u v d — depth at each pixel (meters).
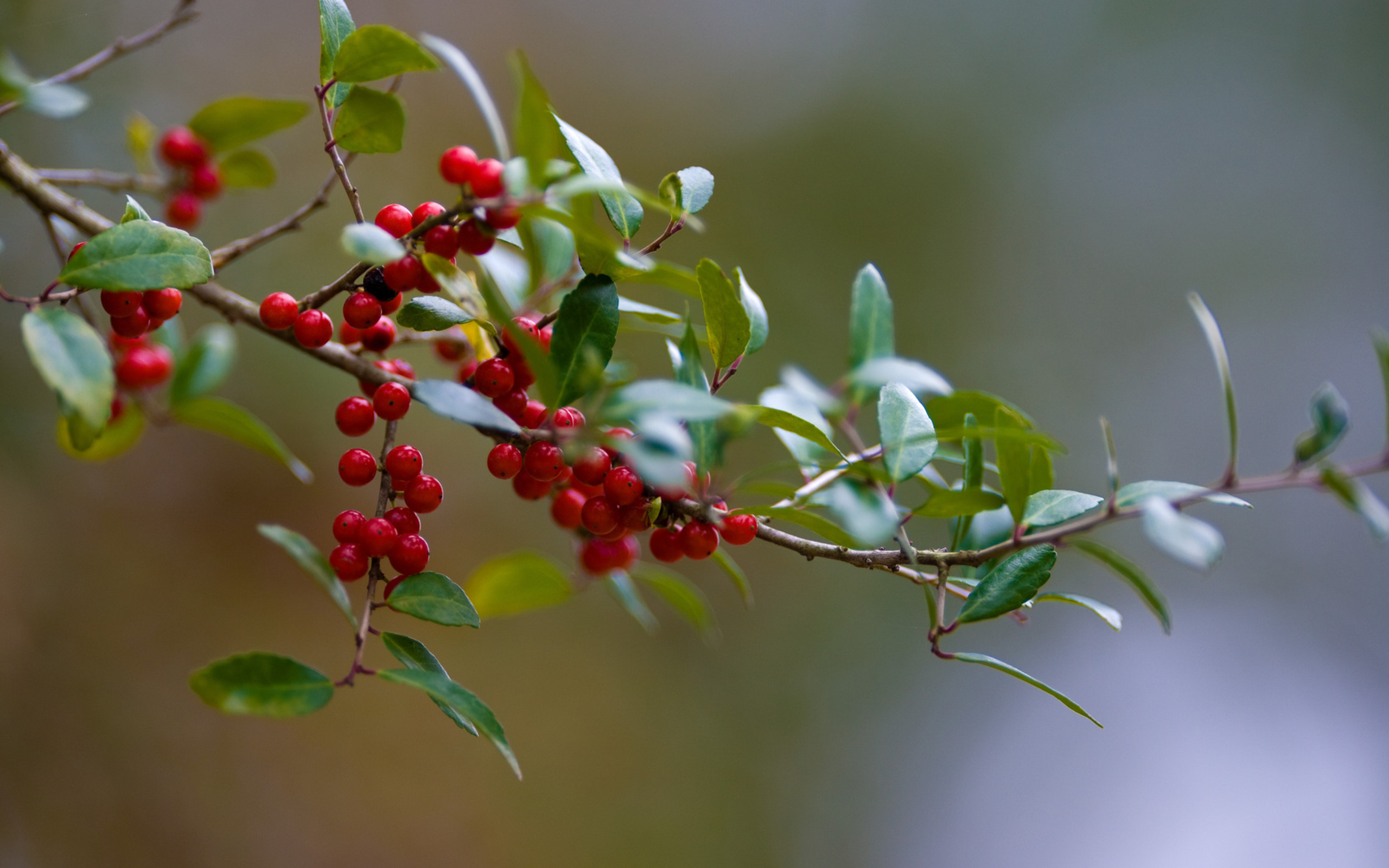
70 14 1.09
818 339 1.88
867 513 0.73
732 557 1.76
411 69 0.75
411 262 0.75
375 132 0.76
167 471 1.35
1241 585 2.03
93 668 1.22
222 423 0.84
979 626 1.88
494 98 1.76
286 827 1.30
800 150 1.99
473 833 1.43
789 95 2.01
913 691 1.80
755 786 1.65
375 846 1.35
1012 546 0.74
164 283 0.73
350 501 1.46
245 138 0.84
